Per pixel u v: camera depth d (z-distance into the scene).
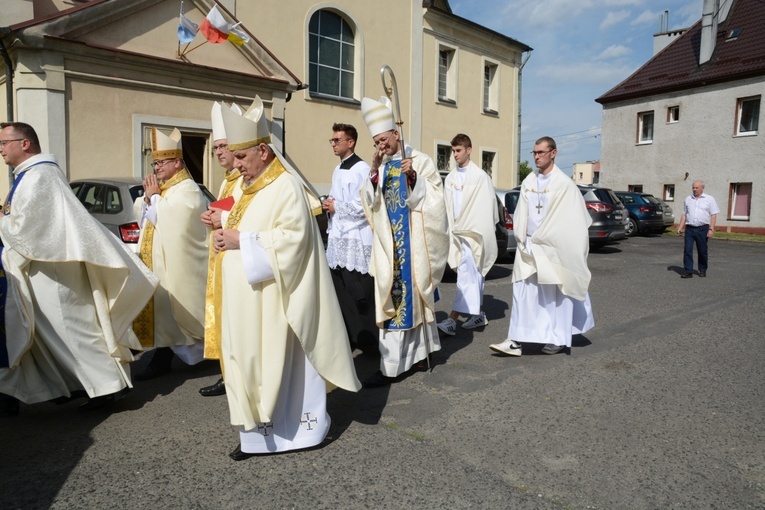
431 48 18.50
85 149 10.06
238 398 3.11
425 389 4.44
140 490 2.93
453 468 3.17
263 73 12.55
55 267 3.63
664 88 24.69
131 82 10.51
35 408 4.09
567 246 5.04
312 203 3.47
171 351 4.86
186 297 4.63
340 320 3.38
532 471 3.14
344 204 4.97
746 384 4.56
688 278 10.36
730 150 22.94
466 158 6.25
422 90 18.30
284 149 13.27
